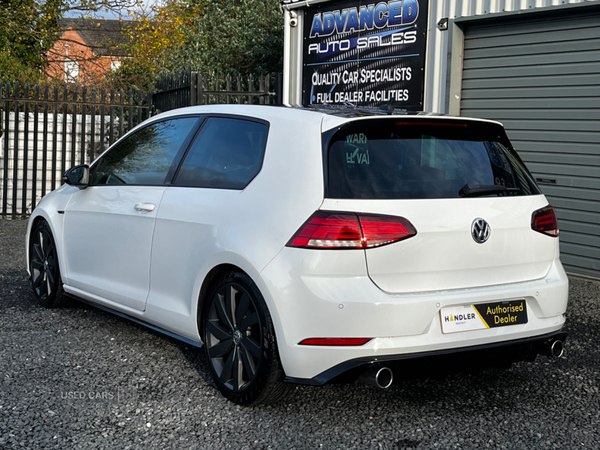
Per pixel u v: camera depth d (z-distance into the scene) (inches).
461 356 131.0
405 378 129.6
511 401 150.6
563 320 147.0
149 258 169.5
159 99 479.5
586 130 286.8
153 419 136.3
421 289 129.0
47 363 168.4
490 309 134.3
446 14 336.5
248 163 148.5
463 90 339.3
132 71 888.3
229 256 139.3
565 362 179.6
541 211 145.6
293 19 429.7
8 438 125.3
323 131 135.3
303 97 431.2
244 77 794.8
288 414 140.3
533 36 304.2
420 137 141.1
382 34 373.1
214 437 128.9
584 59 285.3
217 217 146.8
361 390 155.0
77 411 139.3
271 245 131.4
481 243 134.1
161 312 164.6
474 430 134.3
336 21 402.3
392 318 123.8
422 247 127.9
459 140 145.4
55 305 220.5
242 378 142.4
